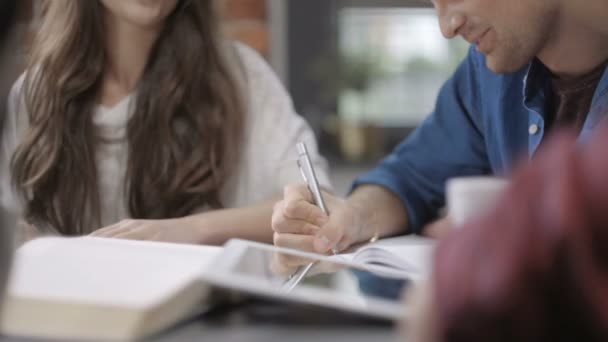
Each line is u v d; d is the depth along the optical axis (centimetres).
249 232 130
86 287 61
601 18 108
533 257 40
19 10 55
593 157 41
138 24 140
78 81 144
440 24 114
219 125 147
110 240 83
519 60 113
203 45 149
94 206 145
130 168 144
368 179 146
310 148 156
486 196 64
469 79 143
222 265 67
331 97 305
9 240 59
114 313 58
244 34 248
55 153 143
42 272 64
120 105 146
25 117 149
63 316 58
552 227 40
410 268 94
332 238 116
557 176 41
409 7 305
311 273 77
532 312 40
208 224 128
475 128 144
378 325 61
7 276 58
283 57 263
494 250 41
